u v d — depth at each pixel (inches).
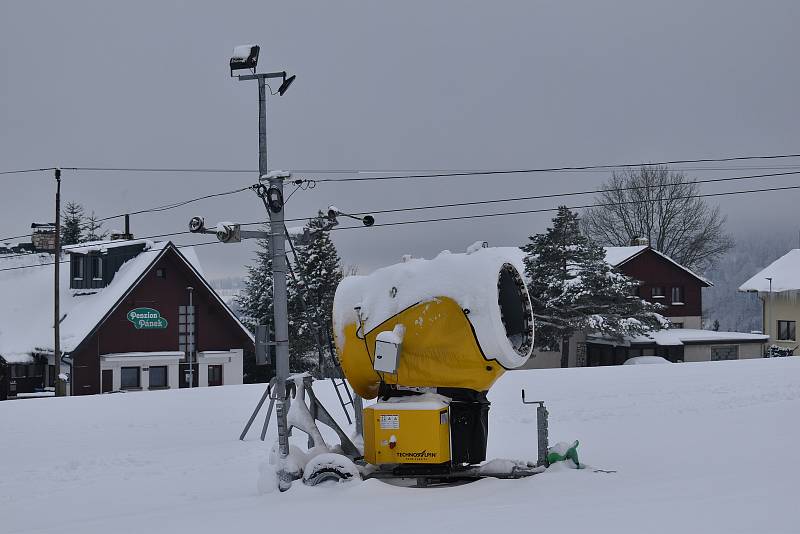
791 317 2288.4
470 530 261.7
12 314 1668.3
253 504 341.4
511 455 438.6
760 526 244.1
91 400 792.3
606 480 334.3
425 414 352.8
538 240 1876.2
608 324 1815.9
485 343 352.8
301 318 1947.6
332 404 690.2
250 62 586.6
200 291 1630.2
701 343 1994.3
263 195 469.7
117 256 1664.6
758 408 587.5
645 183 2536.9
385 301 374.9
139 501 383.2
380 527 277.4
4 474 451.5
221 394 831.7
